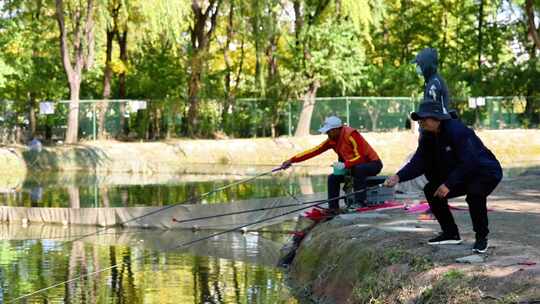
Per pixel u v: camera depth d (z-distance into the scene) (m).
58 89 43.16
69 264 13.05
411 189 17.78
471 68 48.81
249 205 16.56
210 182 26.69
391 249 9.13
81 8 38.16
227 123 41.66
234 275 12.01
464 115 44.03
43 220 17.94
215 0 42.16
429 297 7.66
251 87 45.31
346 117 41.50
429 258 8.45
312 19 41.09
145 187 25.27
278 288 11.09
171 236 16.03
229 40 44.53
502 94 47.03
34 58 43.09
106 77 42.56
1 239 15.69
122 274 12.20
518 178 18.25
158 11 36.59
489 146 39.09
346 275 9.72
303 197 16.89
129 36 45.53
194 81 41.88
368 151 12.71
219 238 15.64
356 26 40.47
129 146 35.97
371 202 12.83
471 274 7.61
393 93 45.59
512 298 6.90
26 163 33.41
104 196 22.69
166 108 40.97
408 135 39.75
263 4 39.09
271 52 42.03
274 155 37.47
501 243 8.90
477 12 48.25
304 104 41.22
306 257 11.52
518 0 44.66
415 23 49.34
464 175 8.18
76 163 34.12
